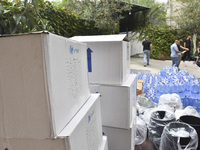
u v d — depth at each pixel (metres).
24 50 0.42
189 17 8.30
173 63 4.86
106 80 1.06
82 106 0.70
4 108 0.48
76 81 0.63
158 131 1.37
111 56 1.02
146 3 8.64
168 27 8.73
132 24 9.73
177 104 1.84
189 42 7.02
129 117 1.07
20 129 0.48
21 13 1.26
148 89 2.50
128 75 1.33
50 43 0.43
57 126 0.48
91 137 0.70
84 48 0.74
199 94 2.11
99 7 4.64
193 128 1.19
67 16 4.06
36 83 0.43
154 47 8.84
